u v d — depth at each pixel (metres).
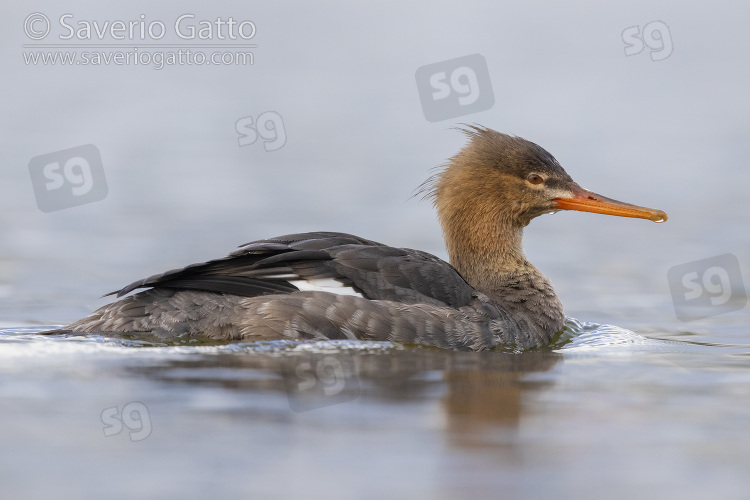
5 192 24.22
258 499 7.56
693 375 11.59
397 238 20.78
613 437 9.12
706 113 37.25
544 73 43.47
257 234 20.69
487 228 14.85
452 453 8.59
